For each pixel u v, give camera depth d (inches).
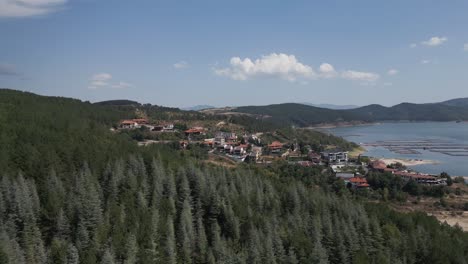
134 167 5664.4
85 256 3804.1
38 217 4384.8
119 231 4101.9
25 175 5049.2
